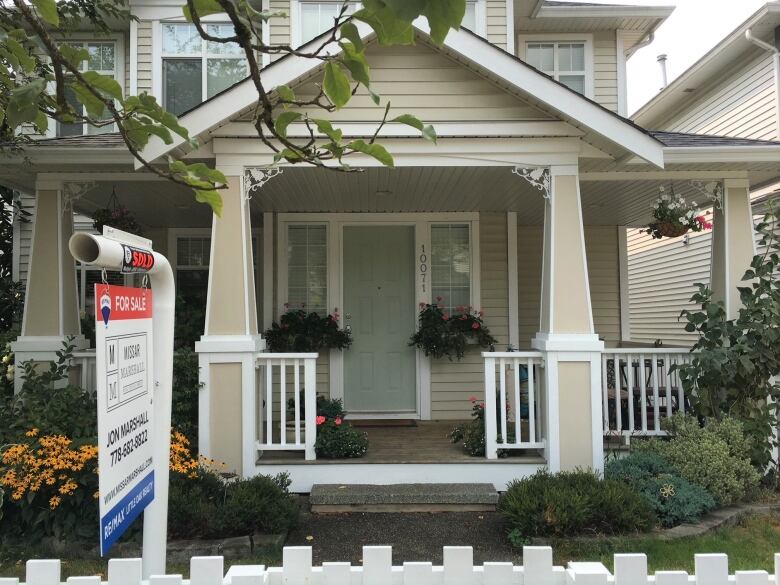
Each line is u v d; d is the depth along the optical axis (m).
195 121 5.08
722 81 10.78
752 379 5.59
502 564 2.08
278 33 7.59
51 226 5.98
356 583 2.10
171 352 2.78
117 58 8.51
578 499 4.31
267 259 7.77
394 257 7.94
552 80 5.14
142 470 2.43
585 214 8.23
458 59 5.41
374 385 7.84
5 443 4.53
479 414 6.30
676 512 4.58
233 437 5.29
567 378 5.38
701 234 11.16
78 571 3.92
